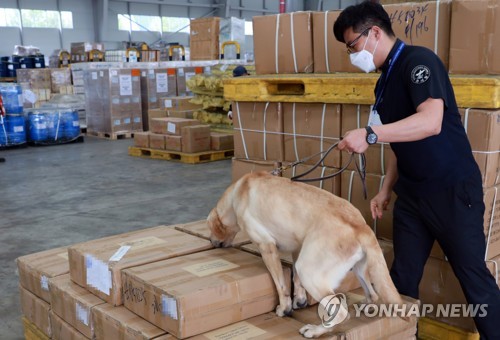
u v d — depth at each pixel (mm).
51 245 4855
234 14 24234
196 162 8688
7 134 10555
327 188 3234
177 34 23406
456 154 2260
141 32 22469
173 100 10289
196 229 3088
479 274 2318
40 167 8680
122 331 2287
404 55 2238
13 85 10523
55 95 12742
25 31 20078
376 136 2074
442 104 2113
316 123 3223
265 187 2277
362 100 2887
